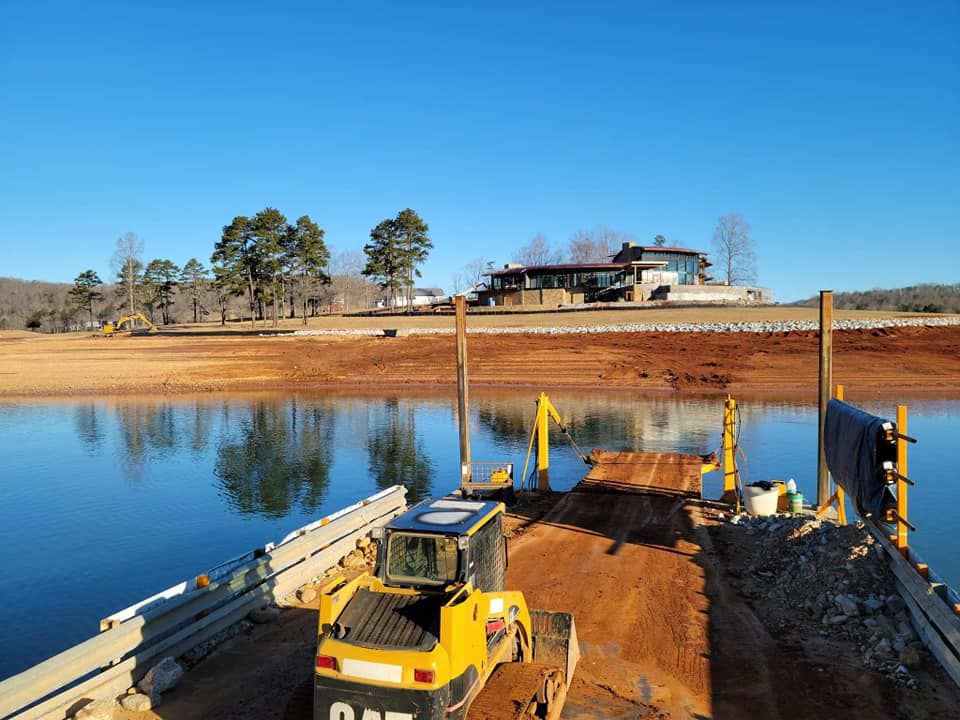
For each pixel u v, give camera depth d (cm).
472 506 849
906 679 926
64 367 6375
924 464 2588
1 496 2438
